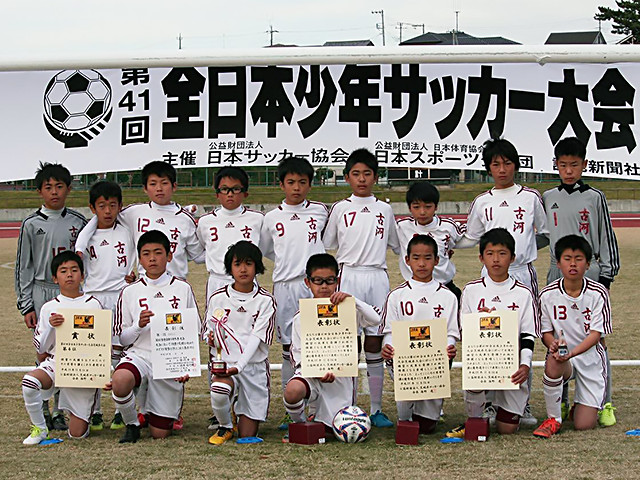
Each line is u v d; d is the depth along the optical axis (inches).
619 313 397.7
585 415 201.5
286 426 211.2
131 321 203.2
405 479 157.9
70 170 246.7
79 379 195.2
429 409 199.8
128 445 190.5
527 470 162.4
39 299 225.1
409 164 243.6
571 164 222.2
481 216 226.5
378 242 224.7
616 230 896.9
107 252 223.1
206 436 200.4
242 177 224.5
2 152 247.0
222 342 198.8
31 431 197.3
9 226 1005.8
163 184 225.9
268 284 514.6
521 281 218.8
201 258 235.0
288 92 242.5
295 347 199.6
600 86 239.0
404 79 241.0
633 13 1700.3
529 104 240.7
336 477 160.2
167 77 243.1
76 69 239.9
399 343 194.7
